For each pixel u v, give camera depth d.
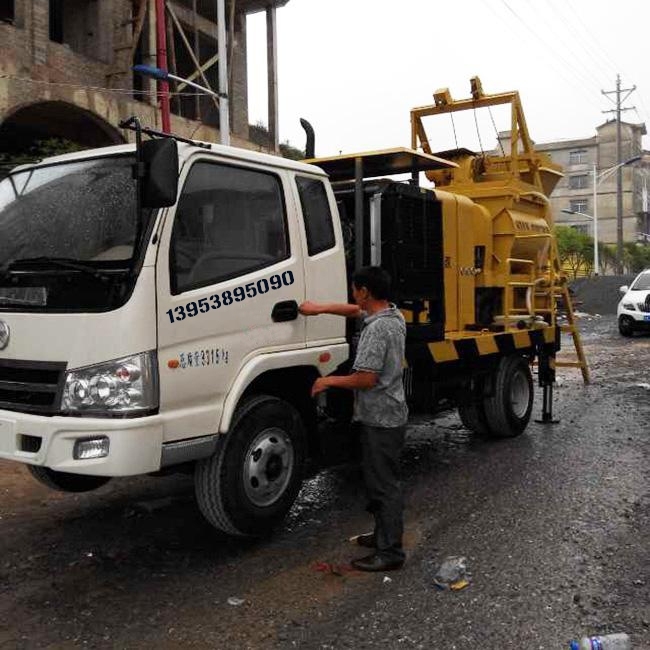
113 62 16.03
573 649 3.35
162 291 3.94
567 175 73.25
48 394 3.98
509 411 7.57
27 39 13.59
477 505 5.48
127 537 4.94
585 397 10.20
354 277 4.33
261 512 4.57
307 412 5.09
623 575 4.17
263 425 4.58
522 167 8.66
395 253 5.63
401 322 4.30
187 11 18.47
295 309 4.79
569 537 4.77
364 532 4.97
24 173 4.71
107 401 3.79
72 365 3.87
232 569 4.38
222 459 4.36
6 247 4.38
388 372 4.22
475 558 4.46
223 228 4.38
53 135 15.35
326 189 5.25
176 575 4.31
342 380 4.18
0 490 5.96
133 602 3.97
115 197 4.16
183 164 4.14
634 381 11.70
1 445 4.03
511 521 5.10
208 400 4.21
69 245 4.16
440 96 8.59
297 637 3.56
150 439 3.83
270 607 3.88
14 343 4.09
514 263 8.03
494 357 7.54
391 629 3.62
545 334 8.43
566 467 6.50
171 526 5.14
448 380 6.69
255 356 4.50
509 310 7.88
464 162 8.33
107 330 3.81
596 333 21.50
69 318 3.89
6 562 4.54
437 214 6.37
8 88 12.97
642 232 74.94
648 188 77.00
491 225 7.77
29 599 4.03
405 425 4.32
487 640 3.49
